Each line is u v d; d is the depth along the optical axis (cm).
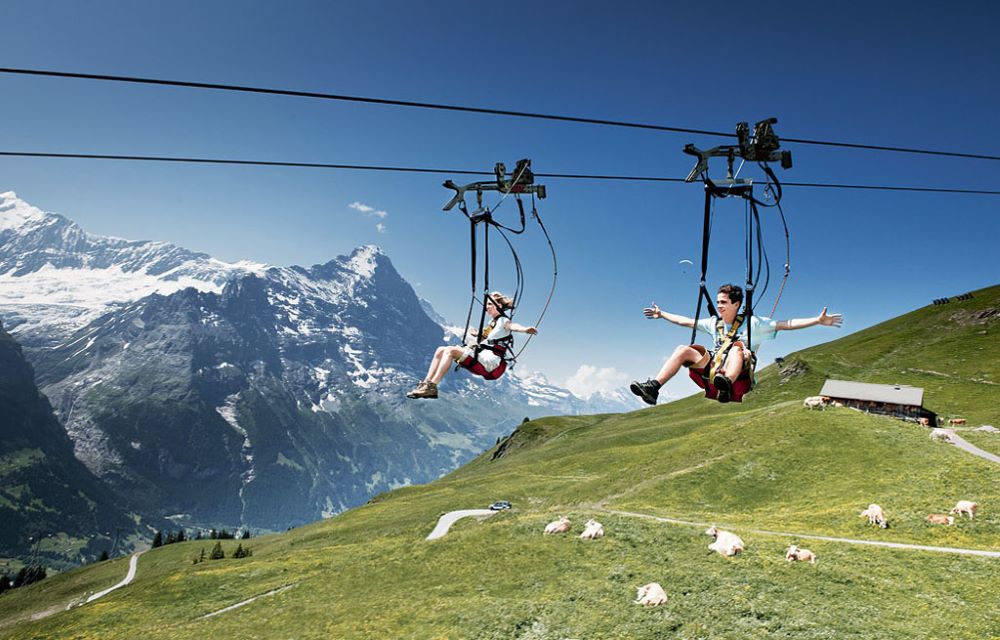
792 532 5894
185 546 17800
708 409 18762
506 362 1252
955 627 3189
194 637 4247
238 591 6656
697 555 4388
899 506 6297
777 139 1179
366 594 4631
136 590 7144
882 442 8688
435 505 11806
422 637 3450
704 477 8800
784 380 18412
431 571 4834
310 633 3841
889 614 3366
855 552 4531
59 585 15712
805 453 8856
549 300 1282
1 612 13938
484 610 3691
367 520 12294
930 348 17700
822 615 3316
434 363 1204
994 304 18862
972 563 4316
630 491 9312
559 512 5994
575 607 3591
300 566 7538
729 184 1175
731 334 1023
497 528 5475
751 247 1138
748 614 3344
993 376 14688
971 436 9412
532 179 1339
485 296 1279
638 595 3662
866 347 19512
